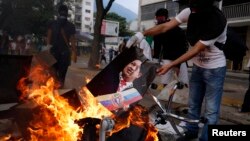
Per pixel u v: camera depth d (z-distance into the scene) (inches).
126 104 97.0
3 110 99.3
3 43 188.1
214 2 137.1
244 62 1005.2
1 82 106.9
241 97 366.0
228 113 254.5
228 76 845.2
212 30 133.4
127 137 101.8
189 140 159.9
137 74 101.7
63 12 245.3
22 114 99.4
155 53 231.3
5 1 197.2
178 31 223.8
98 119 95.0
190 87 161.5
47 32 241.8
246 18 995.9
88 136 95.1
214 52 146.5
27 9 215.5
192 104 160.4
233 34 152.6
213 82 148.7
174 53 224.4
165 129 166.7
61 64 241.0
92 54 662.5
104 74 95.6
